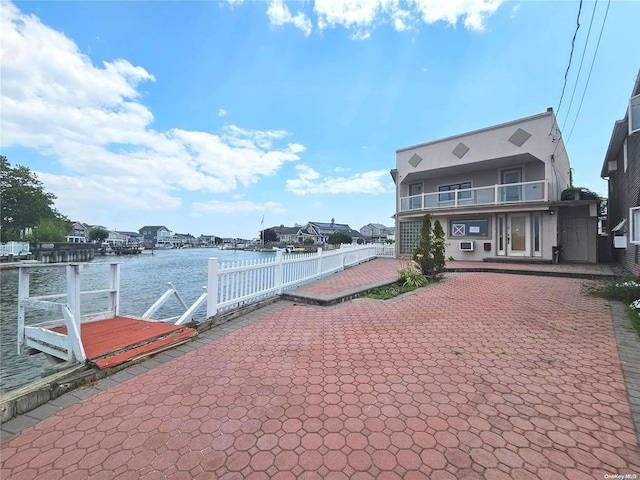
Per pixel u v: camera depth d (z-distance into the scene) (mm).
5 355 7398
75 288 3449
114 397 2746
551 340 3951
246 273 5945
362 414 2377
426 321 5000
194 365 3412
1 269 26109
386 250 19281
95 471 1842
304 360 3486
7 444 2125
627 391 2654
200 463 1883
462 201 15852
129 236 96812
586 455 1883
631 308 5215
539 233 13570
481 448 1962
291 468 1823
